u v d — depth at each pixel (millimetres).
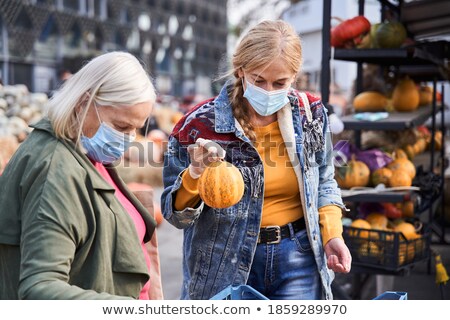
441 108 6555
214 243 2461
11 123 6992
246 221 2432
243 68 2307
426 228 4277
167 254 6434
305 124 2477
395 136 5480
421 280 5535
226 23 39781
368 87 5996
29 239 1611
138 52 30828
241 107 2406
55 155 1729
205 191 2205
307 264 2539
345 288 5129
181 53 35594
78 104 1821
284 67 2232
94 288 1748
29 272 1564
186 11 35281
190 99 27641
